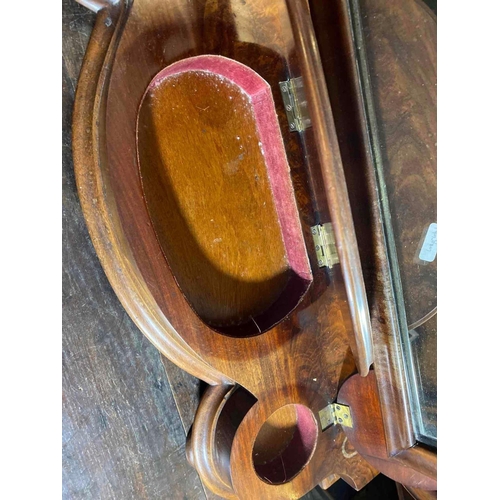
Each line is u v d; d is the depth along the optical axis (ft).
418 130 1.62
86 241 2.03
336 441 2.63
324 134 1.66
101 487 2.21
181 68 1.89
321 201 2.00
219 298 2.09
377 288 1.97
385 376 2.09
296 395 2.32
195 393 2.52
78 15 1.84
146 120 1.87
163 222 1.92
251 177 2.18
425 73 1.53
